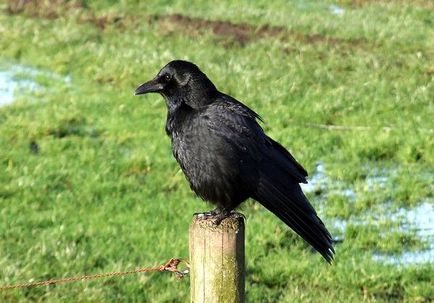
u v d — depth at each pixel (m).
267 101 18.97
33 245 12.48
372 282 11.66
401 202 14.35
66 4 27.36
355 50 22.88
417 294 11.43
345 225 13.52
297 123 17.86
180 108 9.39
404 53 22.70
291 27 24.75
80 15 26.28
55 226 13.32
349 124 17.75
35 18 26.30
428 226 13.49
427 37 24.16
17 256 12.18
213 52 22.50
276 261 12.30
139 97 19.45
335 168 15.58
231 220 7.23
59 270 11.77
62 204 14.13
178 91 9.38
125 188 14.84
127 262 12.06
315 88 19.77
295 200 9.16
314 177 15.38
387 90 19.50
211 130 9.14
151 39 23.98
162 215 13.75
